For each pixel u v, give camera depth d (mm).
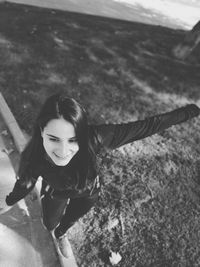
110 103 4996
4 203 3322
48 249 3113
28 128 4148
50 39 5922
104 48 6246
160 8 9875
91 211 3447
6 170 3629
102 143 1939
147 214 3615
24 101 4477
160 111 5219
